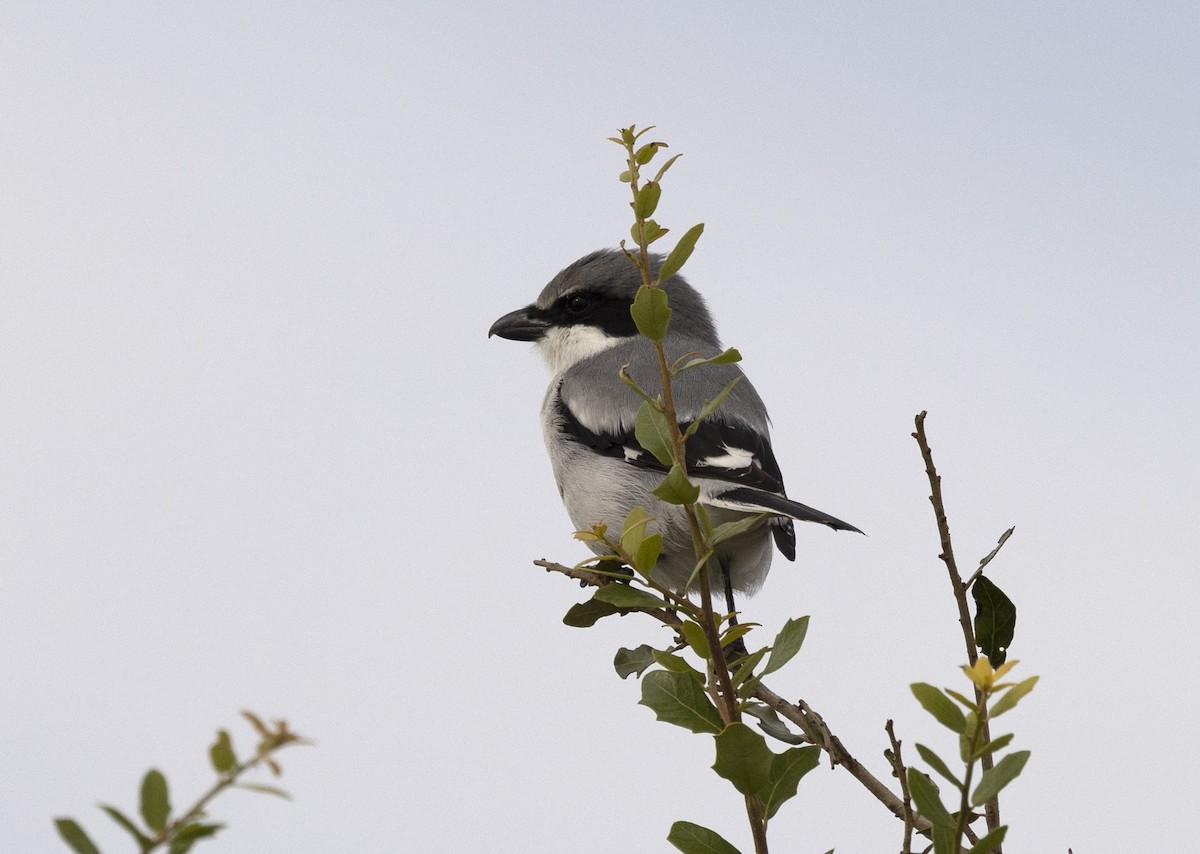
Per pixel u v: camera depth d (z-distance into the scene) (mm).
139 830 2754
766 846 4988
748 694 5621
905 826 5020
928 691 4031
